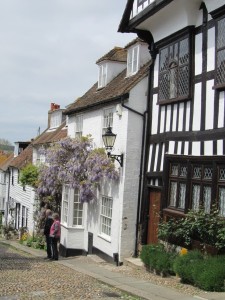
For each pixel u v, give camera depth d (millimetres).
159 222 12289
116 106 14875
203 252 10141
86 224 17172
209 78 10672
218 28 10250
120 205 14062
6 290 9125
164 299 8234
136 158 14047
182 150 11695
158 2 11648
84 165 16391
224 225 9398
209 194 10391
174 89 12156
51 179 18359
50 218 16109
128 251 13969
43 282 10195
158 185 13117
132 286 9656
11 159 39812
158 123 13250
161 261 10898
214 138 10305
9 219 35188
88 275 11578
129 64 15914
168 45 12555
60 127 27812
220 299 8008
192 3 11086
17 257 15930
